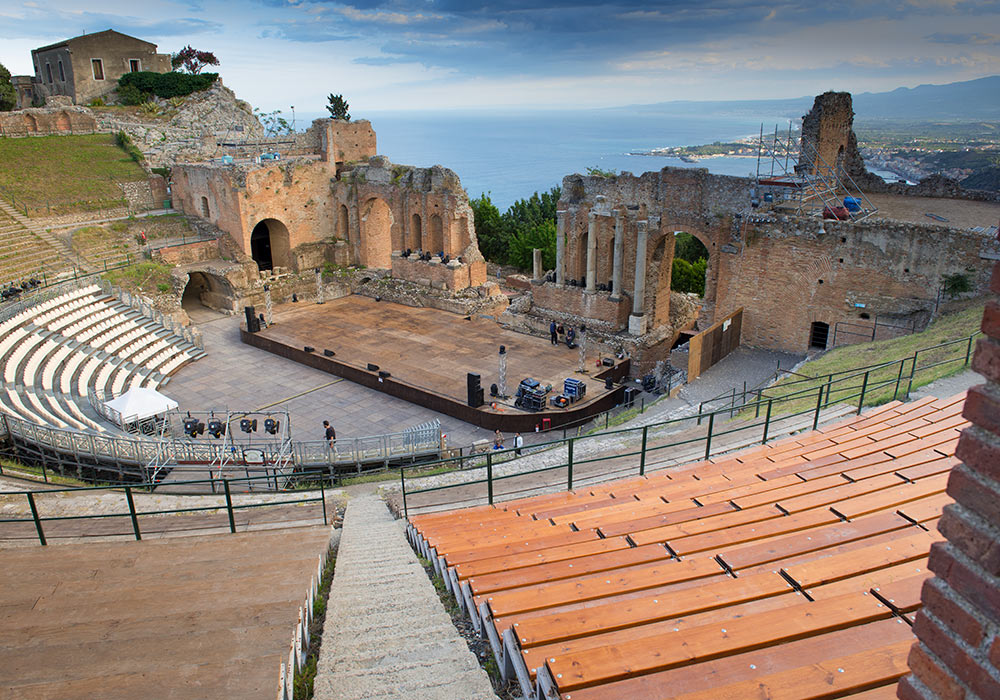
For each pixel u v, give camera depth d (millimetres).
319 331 48094
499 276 72375
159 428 33438
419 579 12414
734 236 37812
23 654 9758
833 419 22219
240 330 49125
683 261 65438
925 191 41969
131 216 57406
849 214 35219
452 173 51875
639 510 14227
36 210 53688
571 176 44969
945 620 5160
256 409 37594
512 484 20688
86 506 21016
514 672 8695
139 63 82250
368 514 19484
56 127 65438
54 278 45219
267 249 67938
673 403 31688
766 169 37375
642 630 8305
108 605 11508
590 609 8766
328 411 37500
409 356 43125
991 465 4852
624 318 44719
